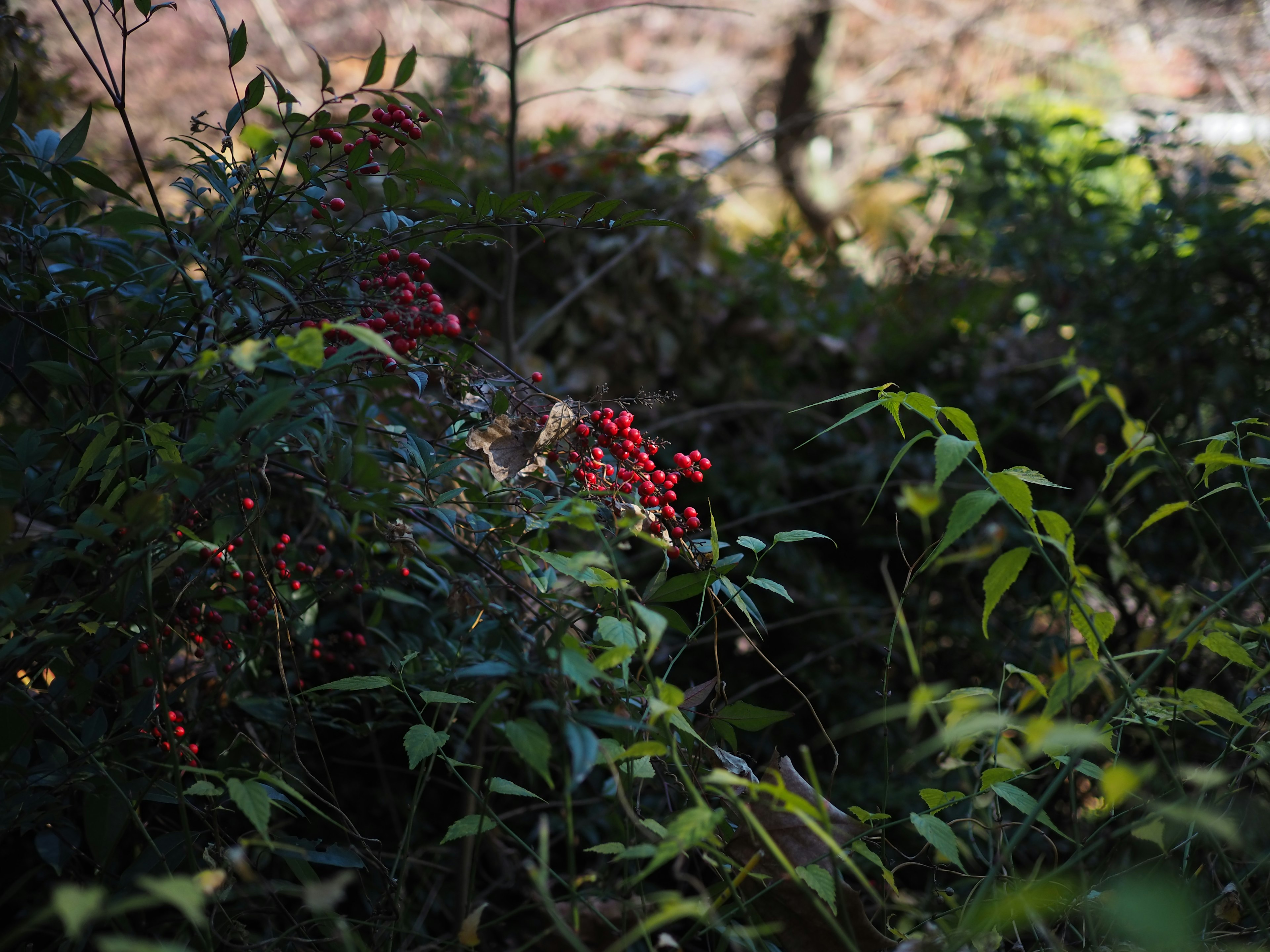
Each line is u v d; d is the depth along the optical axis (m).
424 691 1.21
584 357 3.09
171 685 1.46
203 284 1.22
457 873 1.90
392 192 1.34
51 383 1.48
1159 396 2.82
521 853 1.95
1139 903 0.73
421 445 1.31
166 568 1.22
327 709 1.75
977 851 1.25
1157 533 2.73
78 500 1.41
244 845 0.94
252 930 1.48
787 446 3.14
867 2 8.23
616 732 1.14
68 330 1.35
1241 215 2.70
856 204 7.59
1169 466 2.10
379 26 6.53
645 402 1.38
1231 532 2.57
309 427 1.19
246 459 1.07
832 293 3.77
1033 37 7.41
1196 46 4.94
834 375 3.33
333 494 1.08
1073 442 2.98
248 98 1.33
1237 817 1.24
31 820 1.14
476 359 1.89
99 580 1.18
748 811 0.92
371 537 1.64
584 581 1.13
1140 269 2.86
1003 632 2.63
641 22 9.35
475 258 3.10
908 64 8.39
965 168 3.31
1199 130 4.10
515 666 1.03
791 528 2.99
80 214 1.59
